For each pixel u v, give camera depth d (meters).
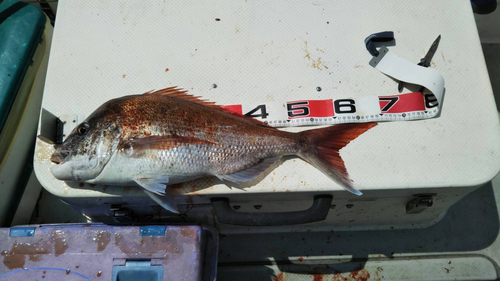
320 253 1.03
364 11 0.93
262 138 0.77
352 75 0.87
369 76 0.87
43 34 1.00
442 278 0.99
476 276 0.99
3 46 0.93
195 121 0.75
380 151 0.81
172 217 0.91
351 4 0.93
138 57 0.90
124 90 0.87
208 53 0.90
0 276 0.76
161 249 0.77
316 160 0.78
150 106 0.75
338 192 0.79
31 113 1.00
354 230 1.04
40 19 0.98
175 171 0.75
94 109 0.86
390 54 0.87
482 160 0.80
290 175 0.79
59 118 0.84
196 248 0.77
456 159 0.80
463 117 0.83
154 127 0.74
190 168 0.75
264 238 1.05
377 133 0.82
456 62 0.87
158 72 0.88
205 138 0.75
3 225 0.97
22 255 0.77
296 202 0.85
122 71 0.88
